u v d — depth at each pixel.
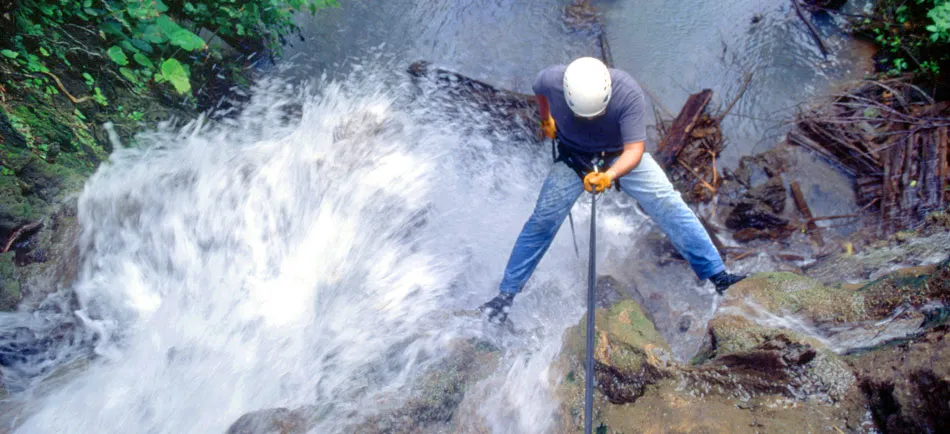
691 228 3.91
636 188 3.87
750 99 6.45
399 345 3.79
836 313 3.44
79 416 3.46
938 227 4.48
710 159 5.75
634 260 5.06
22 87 4.83
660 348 3.33
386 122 5.86
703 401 3.07
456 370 3.56
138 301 4.26
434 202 5.37
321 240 4.82
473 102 6.27
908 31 6.59
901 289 3.34
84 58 5.34
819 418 2.81
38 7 4.99
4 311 3.94
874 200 5.29
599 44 7.20
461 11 7.61
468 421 3.33
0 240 4.17
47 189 4.45
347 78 6.71
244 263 4.60
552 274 4.88
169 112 5.63
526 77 6.88
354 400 3.38
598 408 3.25
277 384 3.63
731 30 7.24
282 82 6.61
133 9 5.05
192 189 5.01
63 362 3.83
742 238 5.18
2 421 3.38
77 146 4.87
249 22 6.18
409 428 3.26
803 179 5.61
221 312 4.20
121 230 4.60
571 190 3.86
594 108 3.37
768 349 3.05
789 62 6.78
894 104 6.04
